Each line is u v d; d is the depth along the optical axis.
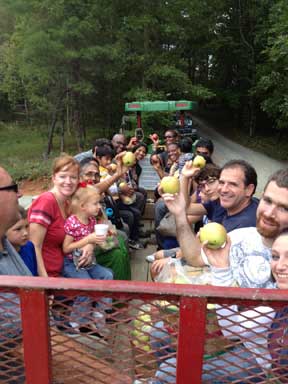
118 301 1.11
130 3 17.59
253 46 25.20
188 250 2.12
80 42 16.50
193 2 18.97
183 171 2.93
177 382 1.13
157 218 4.15
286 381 1.21
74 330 1.17
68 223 2.67
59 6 15.75
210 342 1.17
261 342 1.31
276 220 1.73
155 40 19.19
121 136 5.80
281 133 24.02
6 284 1.07
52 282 1.08
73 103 19.73
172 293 1.05
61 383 1.26
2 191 1.54
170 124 15.44
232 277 1.84
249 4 24.94
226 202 2.44
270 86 19.91
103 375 1.26
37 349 1.12
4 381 1.25
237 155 21.25
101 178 4.31
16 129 28.80
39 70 16.88
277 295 1.03
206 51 25.92
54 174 2.66
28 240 2.24
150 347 1.27
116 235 3.30
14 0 17.12
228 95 26.70
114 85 19.20
